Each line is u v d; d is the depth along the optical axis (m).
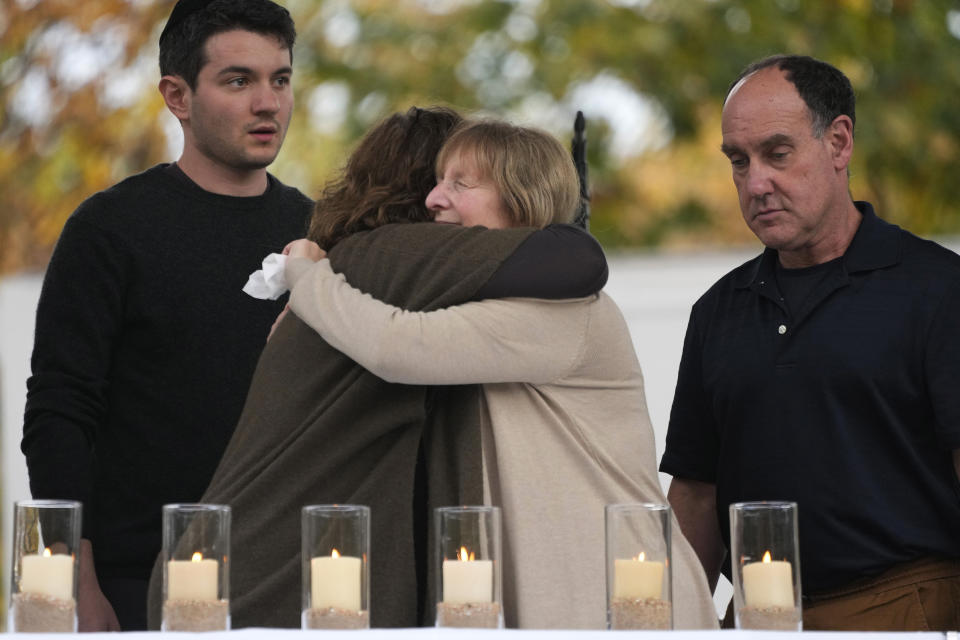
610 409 6.84
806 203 7.61
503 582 6.53
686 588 6.84
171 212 8.50
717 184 26.64
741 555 5.73
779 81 7.67
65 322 8.21
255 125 8.52
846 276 7.73
